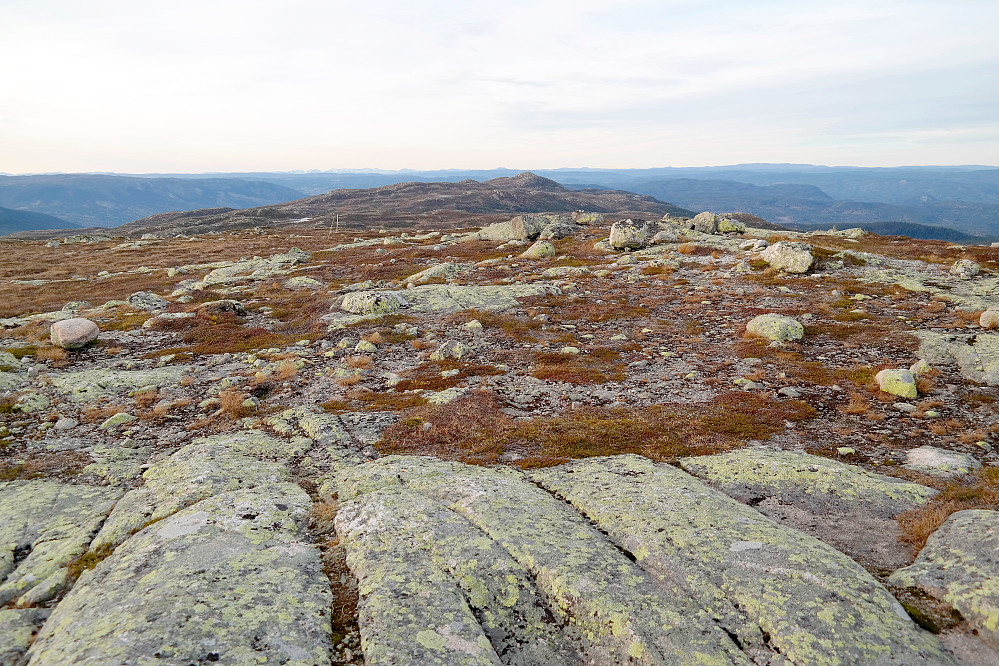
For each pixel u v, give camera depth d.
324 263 70.56
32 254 94.50
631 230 67.31
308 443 18.95
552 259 63.81
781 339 31.25
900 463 16.94
